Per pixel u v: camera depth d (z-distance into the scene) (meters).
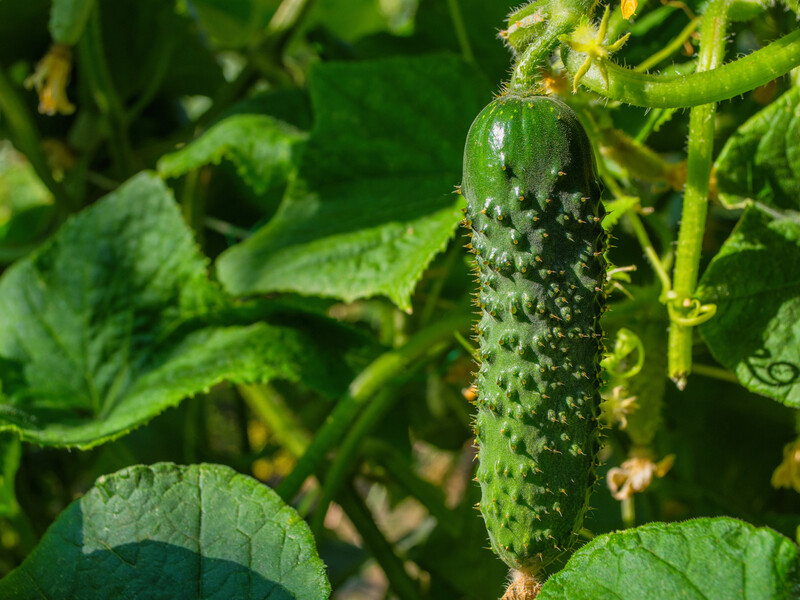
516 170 0.44
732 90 0.45
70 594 0.47
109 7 0.76
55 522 0.48
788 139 0.51
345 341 0.59
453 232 0.54
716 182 0.51
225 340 0.58
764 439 0.68
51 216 0.78
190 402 0.76
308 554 0.47
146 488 0.48
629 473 0.53
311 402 0.81
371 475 0.78
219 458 0.79
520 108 0.44
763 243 0.50
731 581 0.43
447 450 0.86
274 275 0.56
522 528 0.43
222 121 0.66
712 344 0.50
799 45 0.45
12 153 1.13
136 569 0.47
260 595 0.46
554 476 0.43
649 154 0.52
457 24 0.63
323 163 0.59
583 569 0.44
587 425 0.44
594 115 0.51
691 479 0.67
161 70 0.79
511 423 0.43
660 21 0.57
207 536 0.47
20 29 0.78
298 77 0.84
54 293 0.60
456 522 0.67
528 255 0.44
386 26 1.02
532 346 0.43
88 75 0.74
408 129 0.59
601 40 0.45
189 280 0.58
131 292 0.59
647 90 0.45
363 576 1.23
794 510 0.69
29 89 0.81
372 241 0.56
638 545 0.44
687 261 0.49
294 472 0.56
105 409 0.58
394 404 0.78
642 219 0.58
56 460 0.80
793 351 0.50
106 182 0.78
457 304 0.69
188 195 0.73
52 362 0.59
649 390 0.52
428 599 0.68
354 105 0.59
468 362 0.64
